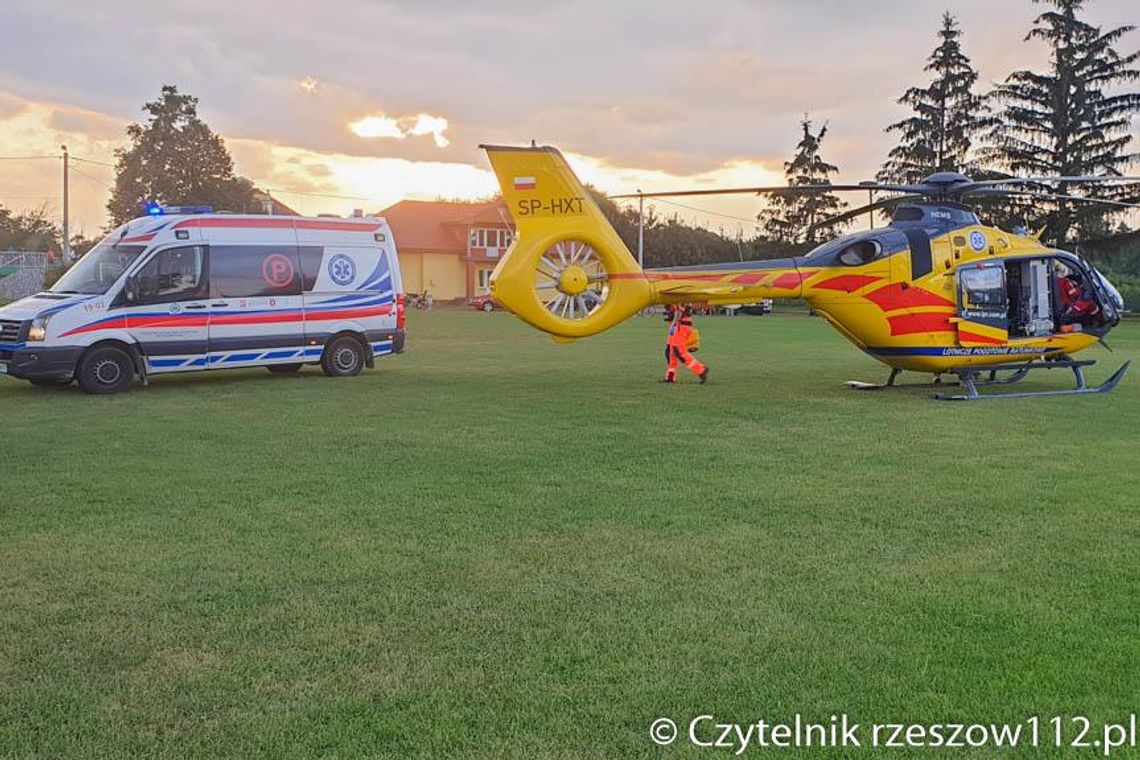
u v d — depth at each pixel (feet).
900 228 45.32
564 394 46.14
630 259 40.01
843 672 13.37
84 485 25.12
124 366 46.91
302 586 17.01
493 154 38.24
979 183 42.83
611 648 14.23
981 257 45.32
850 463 28.43
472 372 57.57
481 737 11.60
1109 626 15.03
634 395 45.75
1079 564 18.24
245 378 53.67
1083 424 36.32
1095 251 159.43
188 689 12.85
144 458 29.04
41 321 44.70
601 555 18.88
